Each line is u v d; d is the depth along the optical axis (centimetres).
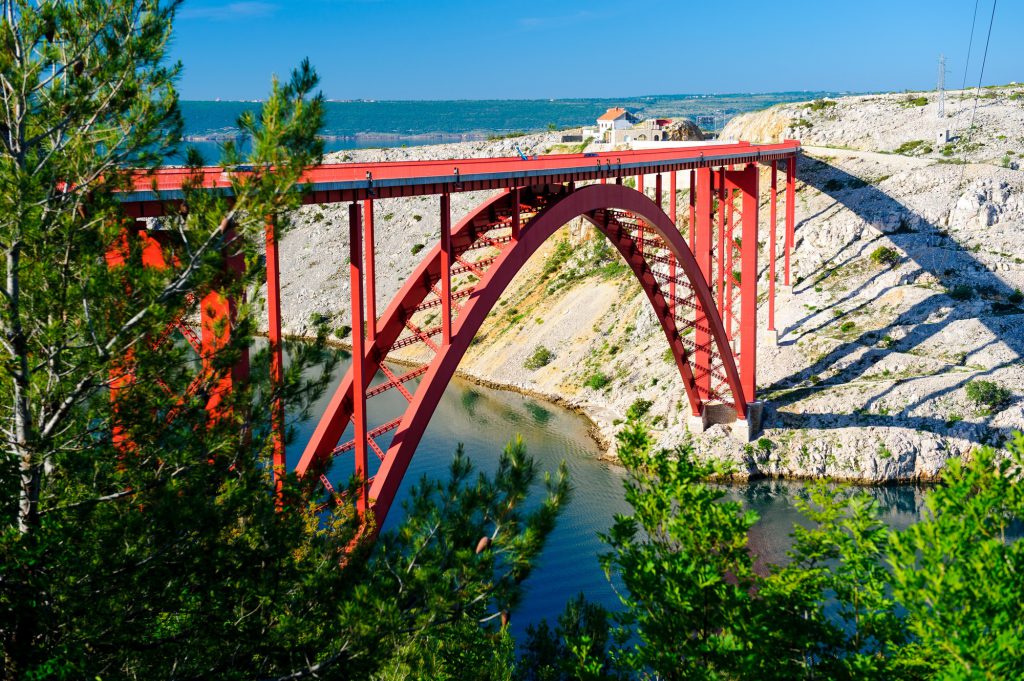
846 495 5772
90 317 1438
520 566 1695
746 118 12662
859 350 7069
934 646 1452
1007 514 1542
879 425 6238
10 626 1317
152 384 1542
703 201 5472
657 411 7106
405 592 1652
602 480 6072
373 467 6091
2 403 1486
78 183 1514
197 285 1499
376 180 2478
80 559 1401
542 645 2659
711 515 1756
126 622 1429
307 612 1611
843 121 11419
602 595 4400
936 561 1407
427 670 1794
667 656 1655
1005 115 10500
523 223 3503
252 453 1658
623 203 4159
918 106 11250
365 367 2520
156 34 1557
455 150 15288
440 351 2747
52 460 1484
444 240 2812
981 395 6303
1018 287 7350
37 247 1417
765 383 7006
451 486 1838
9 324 1443
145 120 1534
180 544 1510
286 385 1680
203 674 1484
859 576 1784
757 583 1816
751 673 1593
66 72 1524
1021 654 1228
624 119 14225
